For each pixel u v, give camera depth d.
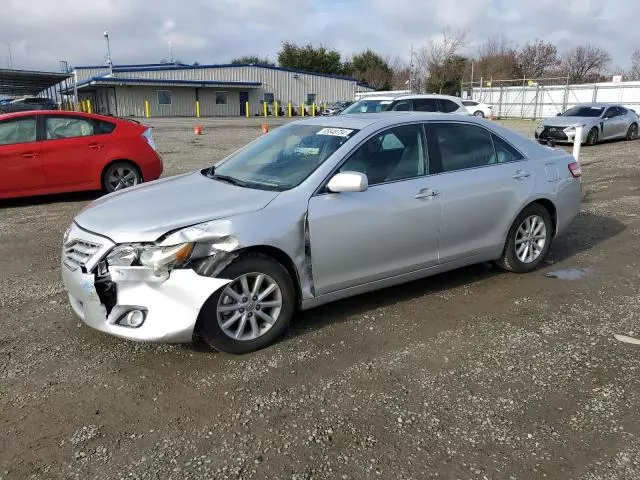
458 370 3.51
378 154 4.27
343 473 2.59
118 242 3.41
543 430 2.91
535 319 4.30
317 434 2.87
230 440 2.83
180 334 3.40
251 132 25.34
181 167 12.91
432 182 4.45
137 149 9.35
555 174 5.30
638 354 3.74
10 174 8.41
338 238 3.93
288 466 2.63
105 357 3.67
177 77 47.72
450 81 46.06
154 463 2.66
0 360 3.63
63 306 4.54
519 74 56.53
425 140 4.55
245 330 3.73
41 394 3.24
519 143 5.22
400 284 4.88
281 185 4.02
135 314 3.44
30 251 6.17
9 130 8.48
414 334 4.02
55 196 9.59
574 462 2.66
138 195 4.12
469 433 2.88
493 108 39.53
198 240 3.39
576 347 3.84
